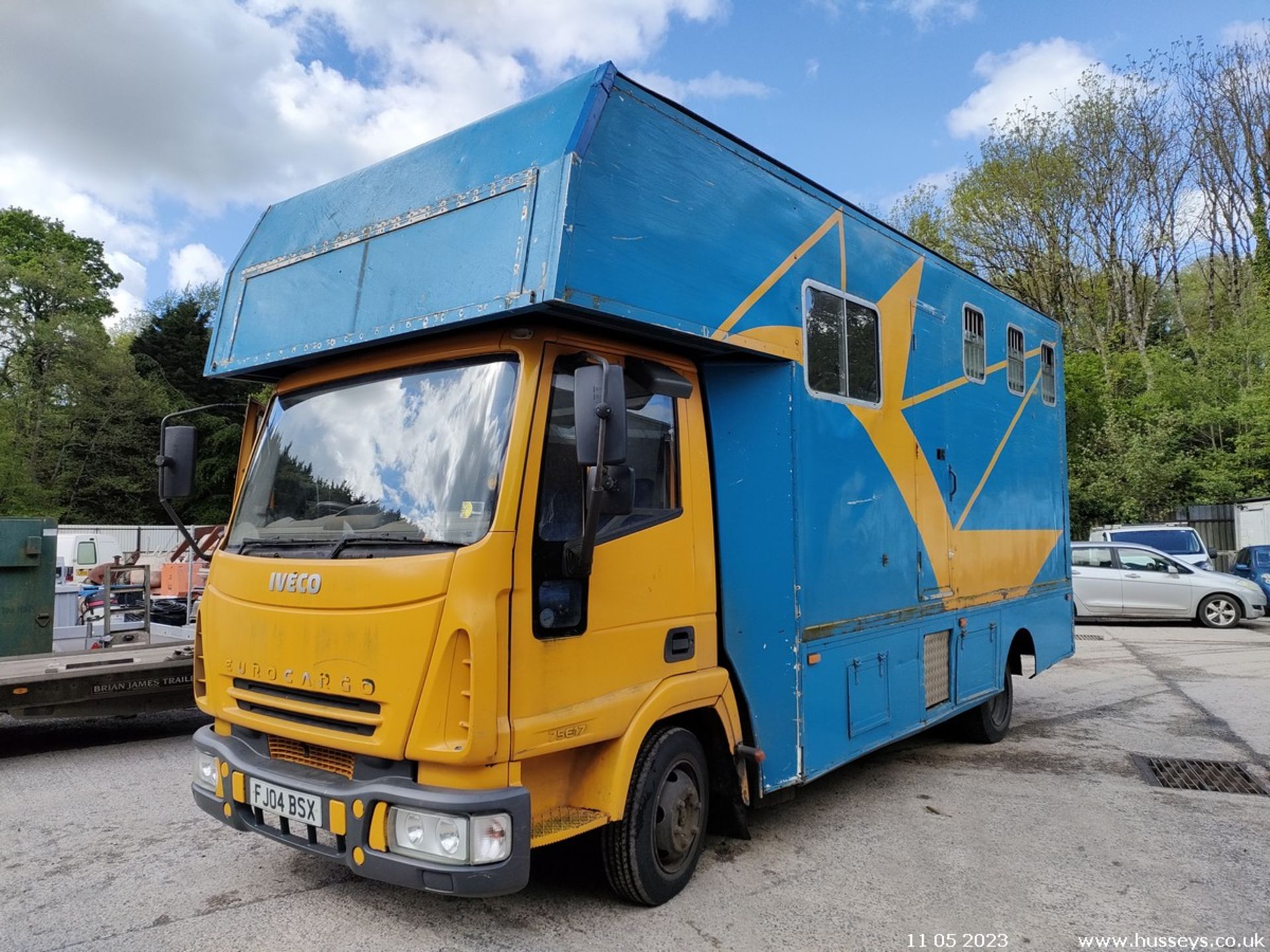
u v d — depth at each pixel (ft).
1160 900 13.41
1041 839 16.15
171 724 26.63
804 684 14.55
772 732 14.30
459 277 11.36
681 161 12.81
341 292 12.94
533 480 10.80
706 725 13.89
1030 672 26.18
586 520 10.55
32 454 111.45
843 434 16.05
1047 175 103.24
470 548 10.23
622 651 11.89
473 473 10.85
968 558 20.94
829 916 12.67
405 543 10.86
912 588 18.20
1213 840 16.10
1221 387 84.74
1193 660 38.29
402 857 10.05
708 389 14.43
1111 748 23.21
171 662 23.30
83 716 21.89
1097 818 17.35
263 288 14.37
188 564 37.24
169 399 131.54
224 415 131.64
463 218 11.62
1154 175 105.29
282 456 13.10
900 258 18.70
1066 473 28.02
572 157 10.77
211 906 12.78
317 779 10.99
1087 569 53.52
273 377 14.64
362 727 10.71
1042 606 25.62
